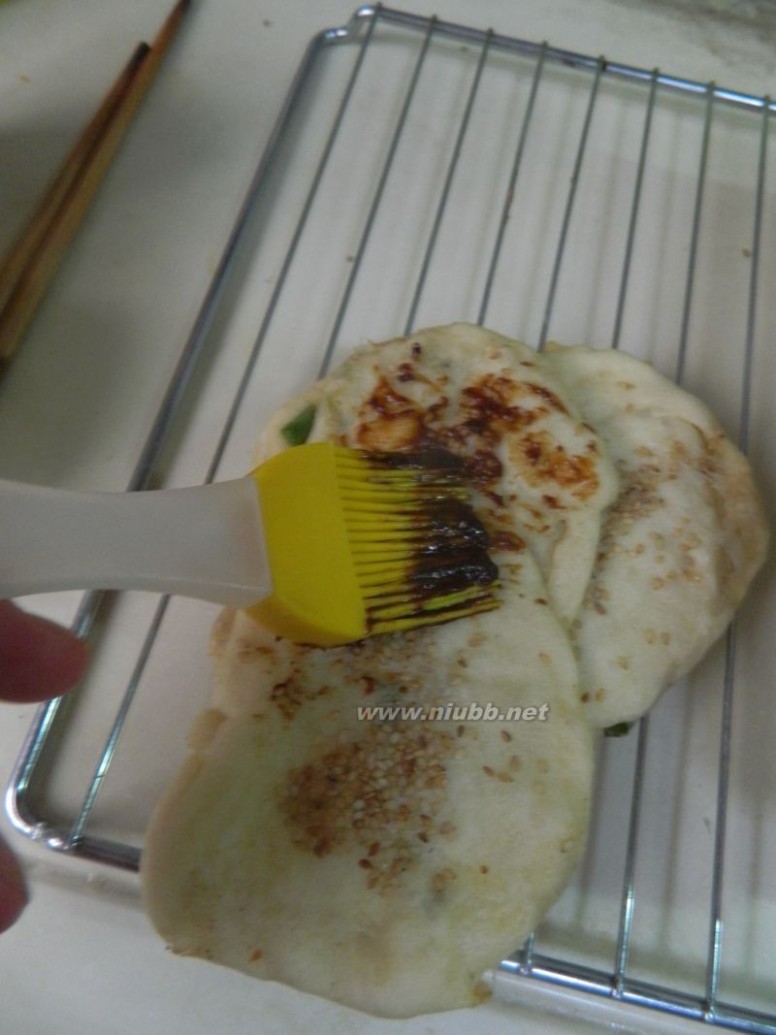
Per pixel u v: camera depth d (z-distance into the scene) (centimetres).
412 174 30
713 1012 18
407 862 16
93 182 29
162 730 21
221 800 16
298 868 16
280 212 30
